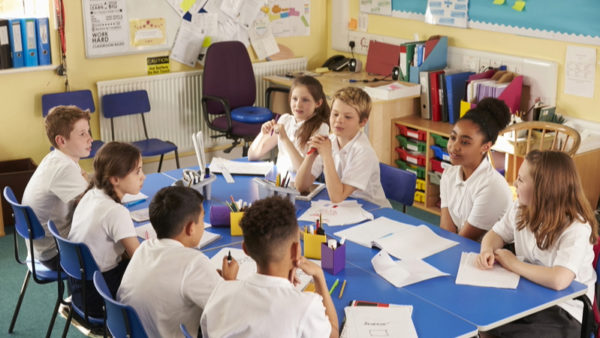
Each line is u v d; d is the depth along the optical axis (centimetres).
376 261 248
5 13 495
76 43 503
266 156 584
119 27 516
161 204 218
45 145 510
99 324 266
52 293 370
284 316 175
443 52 525
